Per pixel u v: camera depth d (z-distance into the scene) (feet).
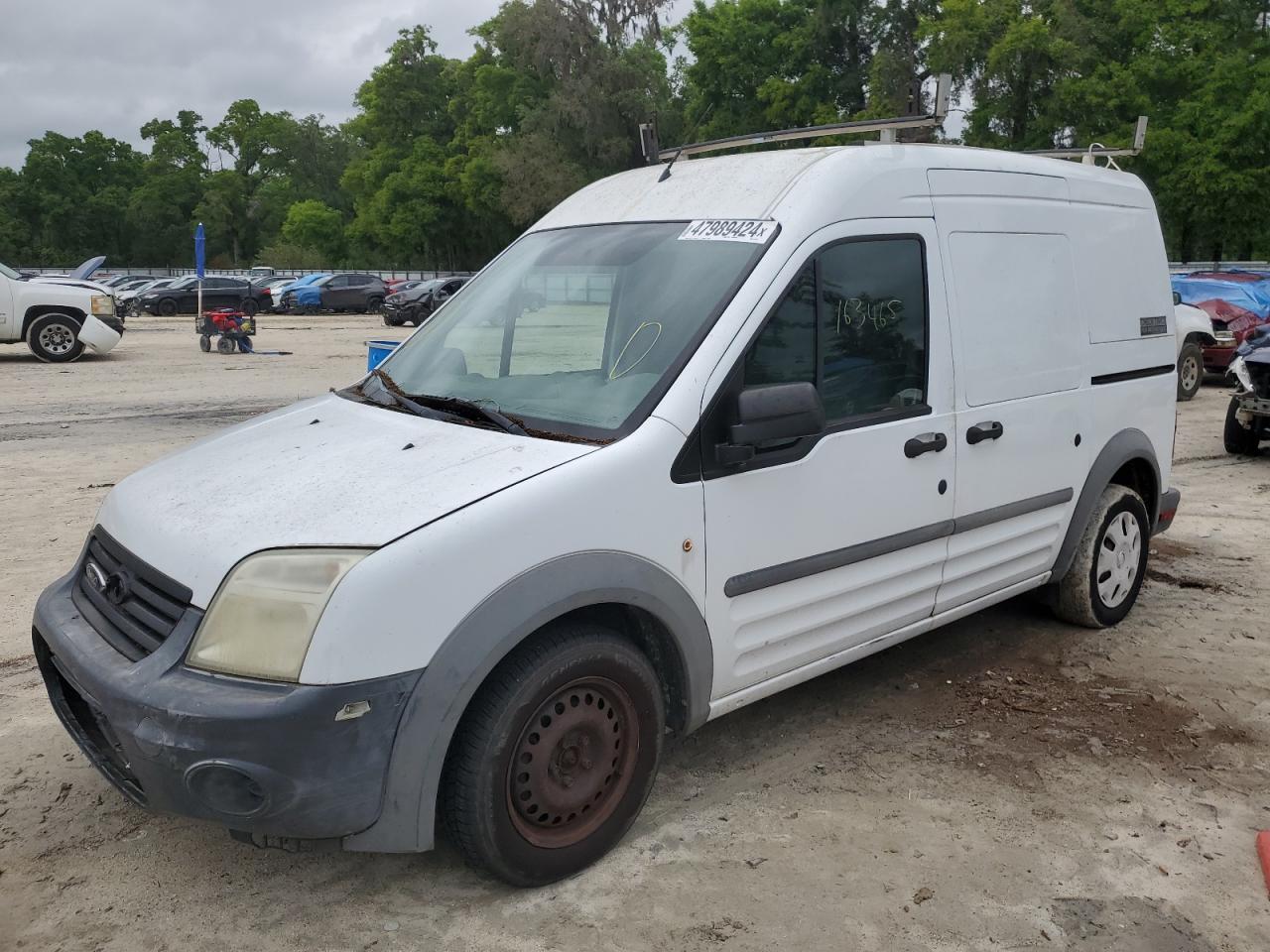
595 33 180.04
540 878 9.75
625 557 9.64
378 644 8.35
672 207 12.30
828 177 11.66
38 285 58.70
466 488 9.11
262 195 334.24
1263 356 32.01
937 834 10.96
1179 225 122.72
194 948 9.03
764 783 12.00
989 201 13.69
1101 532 16.31
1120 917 9.64
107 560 10.19
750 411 9.93
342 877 10.09
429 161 238.48
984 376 13.43
